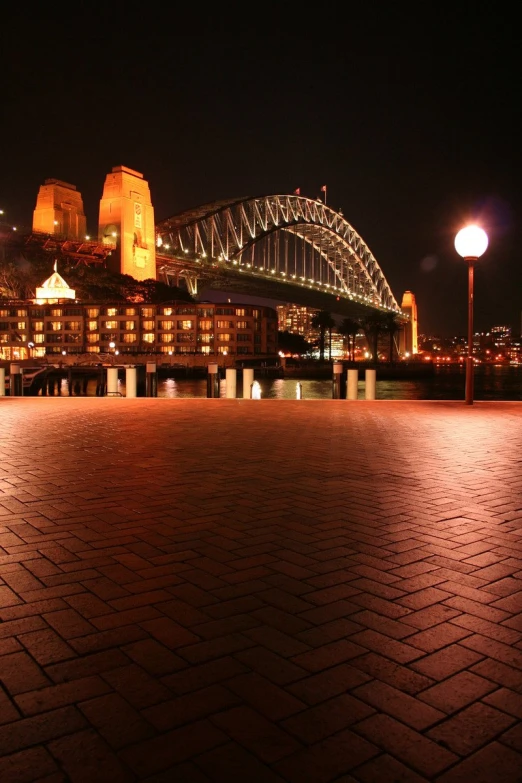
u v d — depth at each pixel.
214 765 2.11
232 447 8.78
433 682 2.60
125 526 4.84
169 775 2.06
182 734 2.26
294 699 2.48
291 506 5.50
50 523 4.90
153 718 2.35
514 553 4.25
